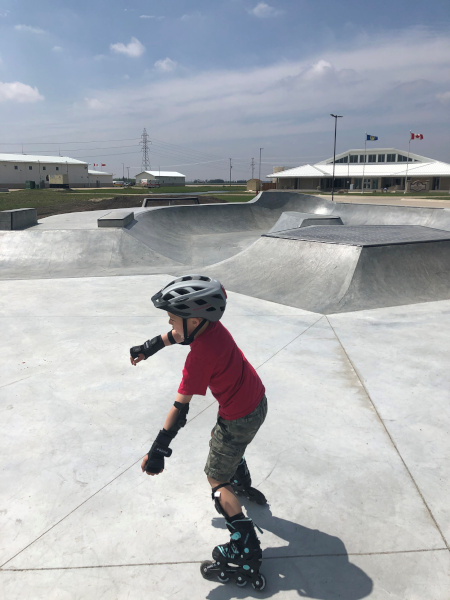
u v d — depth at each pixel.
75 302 6.84
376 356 4.60
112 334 5.34
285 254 8.46
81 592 1.95
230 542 1.98
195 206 19.72
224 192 63.00
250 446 3.04
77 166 84.00
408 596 1.92
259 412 2.05
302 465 2.84
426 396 3.73
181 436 3.18
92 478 2.73
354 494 2.57
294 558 2.13
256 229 20.45
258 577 1.95
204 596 1.94
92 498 2.55
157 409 3.58
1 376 4.20
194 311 1.83
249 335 5.29
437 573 2.04
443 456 2.92
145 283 8.23
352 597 1.93
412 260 7.68
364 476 2.73
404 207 19.45
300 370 4.28
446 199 42.97
